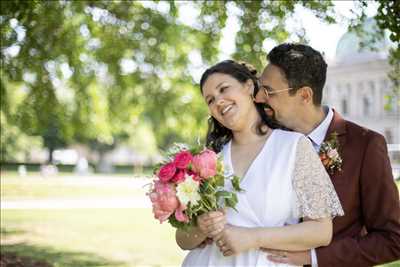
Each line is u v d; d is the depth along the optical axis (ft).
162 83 54.24
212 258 8.63
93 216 43.91
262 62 23.62
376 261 8.91
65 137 57.57
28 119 38.83
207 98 8.87
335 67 154.30
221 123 8.92
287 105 9.76
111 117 60.23
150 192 8.13
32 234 34.09
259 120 8.92
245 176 8.48
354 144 9.57
